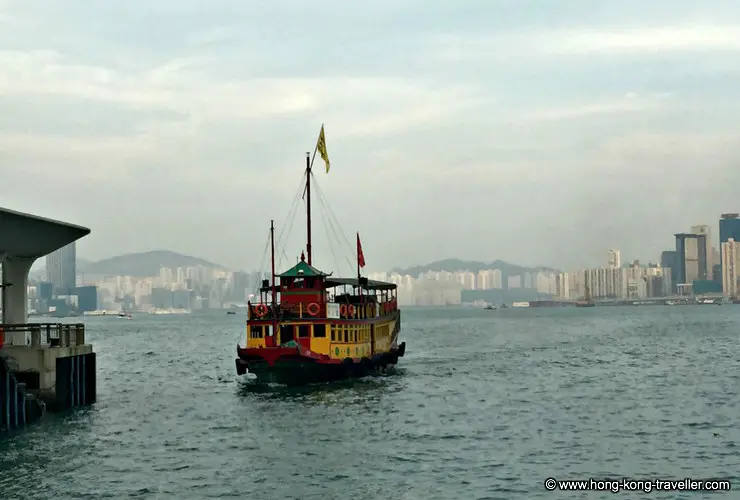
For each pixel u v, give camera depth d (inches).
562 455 2146.9
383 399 3046.3
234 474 1971.0
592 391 3324.3
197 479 1927.9
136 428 2503.7
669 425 2532.0
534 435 2393.0
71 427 2474.2
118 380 4042.8
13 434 2368.4
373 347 3597.4
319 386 3351.4
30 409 2532.0
